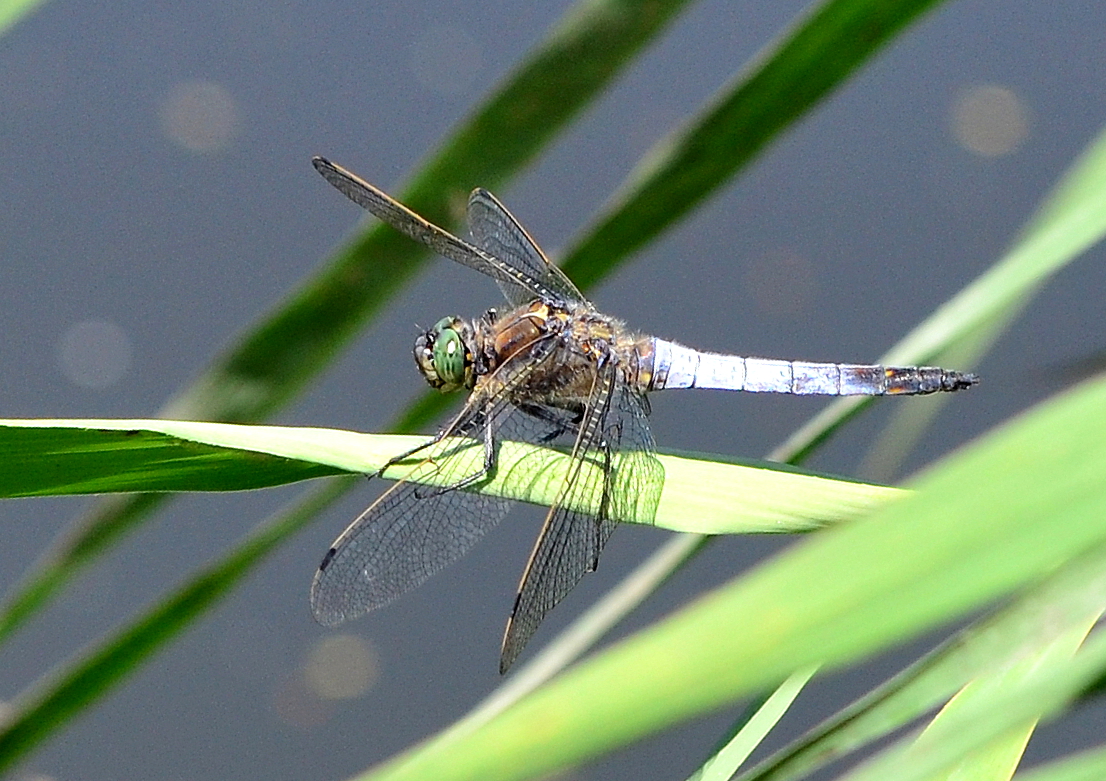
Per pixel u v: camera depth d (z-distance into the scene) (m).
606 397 1.33
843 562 0.51
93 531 1.32
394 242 1.32
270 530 1.32
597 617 1.31
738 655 0.50
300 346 1.32
